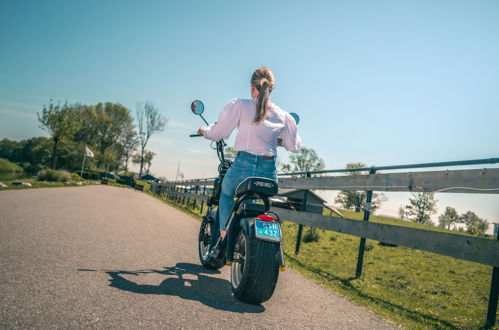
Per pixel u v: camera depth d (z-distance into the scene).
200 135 3.09
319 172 5.31
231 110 2.49
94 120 74.25
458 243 2.77
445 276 4.75
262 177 2.33
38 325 1.54
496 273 2.54
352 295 3.03
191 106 3.18
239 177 2.50
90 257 3.06
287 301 2.58
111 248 3.62
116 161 81.69
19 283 2.08
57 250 3.14
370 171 4.16
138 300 2.08
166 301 2.14
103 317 1.74
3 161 62.22
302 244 6.80
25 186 11.32
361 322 2.29
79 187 18.56
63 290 2.07
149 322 1.76
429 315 2.73
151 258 3.43
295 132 2.73
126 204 11.05
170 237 5.06
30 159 91.75
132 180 53.06
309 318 2.22
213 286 2.70
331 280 3.65
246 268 2.23
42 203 7.04
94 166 70.19
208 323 1.87
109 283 2.35
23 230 3.89
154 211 9.88
